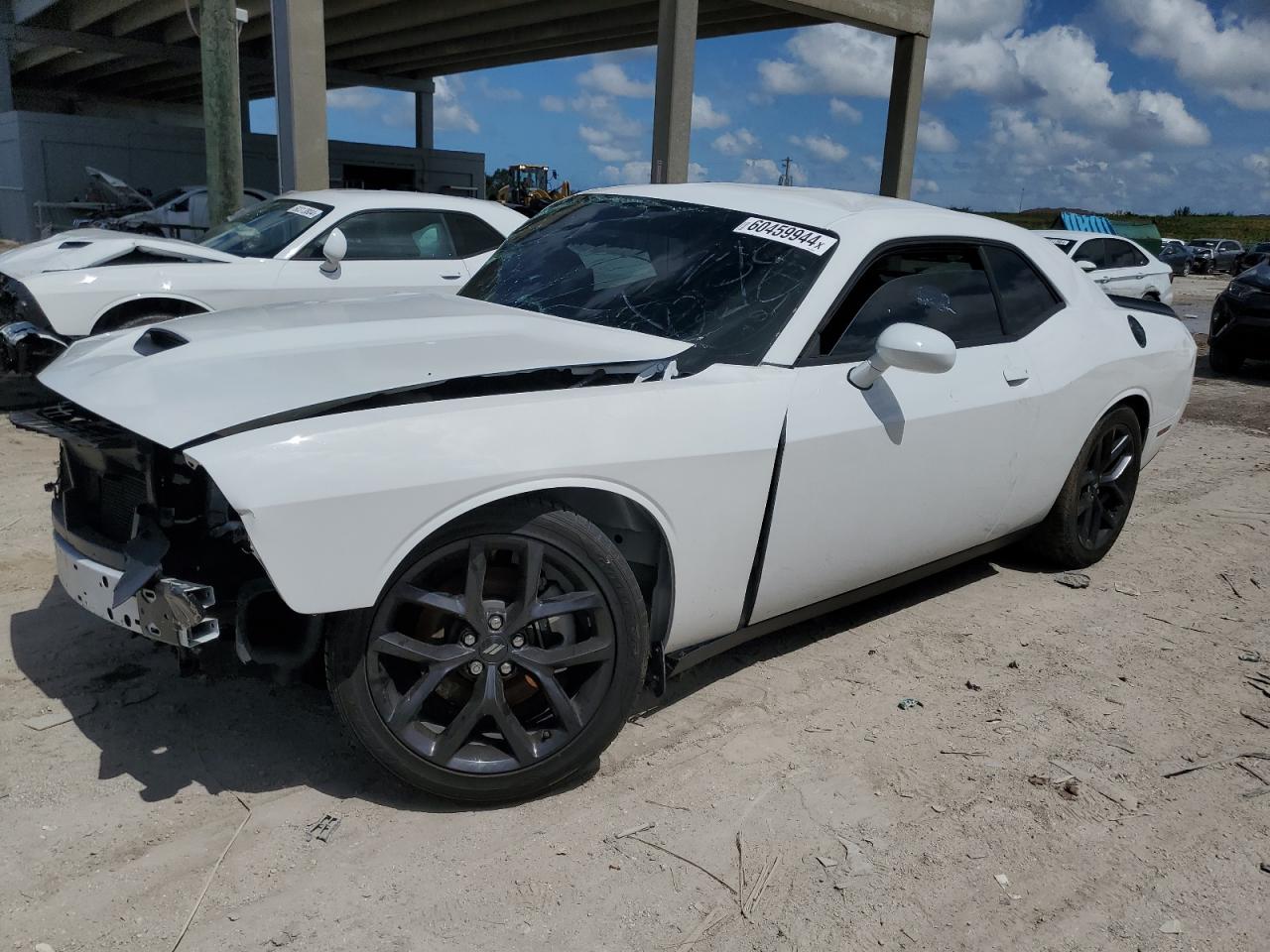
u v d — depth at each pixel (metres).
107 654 3.31
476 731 2.68
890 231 3.45
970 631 3.95
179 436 2.27
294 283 7.28
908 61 19.11
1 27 26.64
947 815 2.68
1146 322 4.78
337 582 2.26
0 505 4.80
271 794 2.61
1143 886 2.43
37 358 6.35
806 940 2.19
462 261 8.04
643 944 2.15
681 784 2.77
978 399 3.56
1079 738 3.13
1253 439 7.91
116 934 2.09
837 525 3.20
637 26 20.75
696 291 3.25
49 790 2.56
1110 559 4.90
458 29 23.02
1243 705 3.41
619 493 2.62
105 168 27.53
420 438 2.35
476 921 2.19
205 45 10.62
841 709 3.25
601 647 2.60
